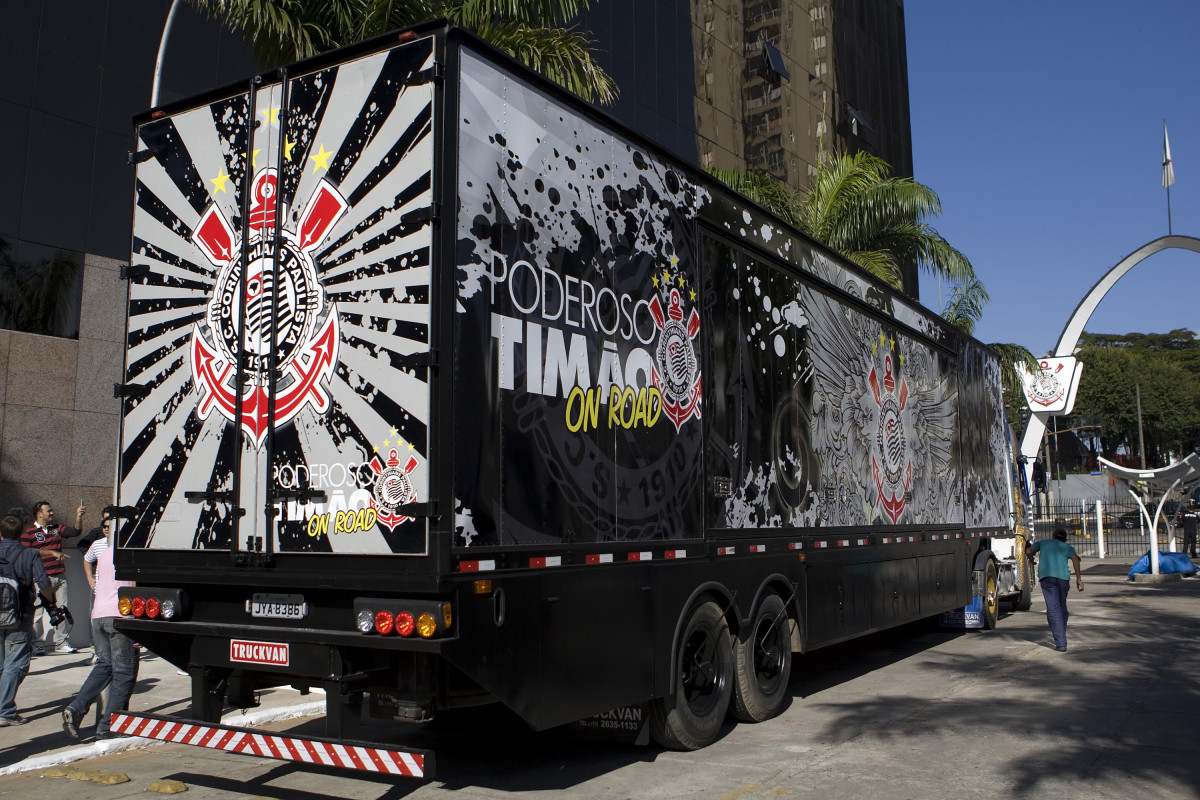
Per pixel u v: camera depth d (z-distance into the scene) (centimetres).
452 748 702
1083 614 1606
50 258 1330
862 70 3659
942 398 1267
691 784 591
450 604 462
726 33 2825
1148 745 684
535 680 509
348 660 502
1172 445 6906
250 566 520
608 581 575
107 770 649
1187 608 1680
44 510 1140
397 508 470
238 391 532
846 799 557
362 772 638
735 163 2789
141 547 565
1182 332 8894
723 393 724
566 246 566
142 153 598
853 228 1766
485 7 1057
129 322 590
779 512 797
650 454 629
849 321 980
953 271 1819
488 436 494
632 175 639
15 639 785
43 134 1330
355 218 504
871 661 1111
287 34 1052
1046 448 5147
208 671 556
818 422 885
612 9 2356
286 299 523
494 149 517
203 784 611
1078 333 2691
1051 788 577
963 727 750
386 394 482
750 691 741
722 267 741
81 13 1380
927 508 1171
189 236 571
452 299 480
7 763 653
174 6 958
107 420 1381
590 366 576
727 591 707
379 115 503
